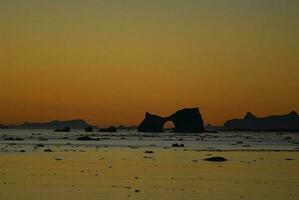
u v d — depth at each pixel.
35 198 37.06
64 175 51.69
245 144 150.62
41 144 127.94
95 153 90.25
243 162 71.25
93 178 49.25
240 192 40.91
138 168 60.50
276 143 163.38
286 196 39.19
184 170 58.25
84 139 173.75
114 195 38.59
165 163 68.38
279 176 52.47
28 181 46.22
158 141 167.00
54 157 77.38
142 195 38.75
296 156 88.19
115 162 69.31
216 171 57.41
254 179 49.53
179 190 41.59
